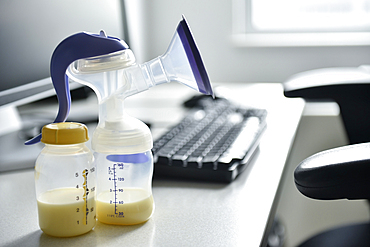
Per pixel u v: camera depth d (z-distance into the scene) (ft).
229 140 2.18
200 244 1.22
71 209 1.27
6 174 1.95
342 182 1.16
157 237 1.28
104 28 3.23
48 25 2.54
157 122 2.91
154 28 5.73
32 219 1.44
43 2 2.48
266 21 5.95
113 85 1.34
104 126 1.39
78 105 3.44
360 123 3.13
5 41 2.15
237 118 2.77
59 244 1.24
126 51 1.33
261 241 1.23
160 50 5.78
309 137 4.57
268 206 1.50
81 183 1.29
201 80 1.33
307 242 2.64
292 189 4.75
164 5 5.66
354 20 5.74
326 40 5.43
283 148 2.26
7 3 2.16
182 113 3.23
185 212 1.47
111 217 1.37
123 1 3.52
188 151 1.98
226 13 5.62
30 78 2.38
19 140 2.41
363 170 1.14
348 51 5.44
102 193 1.40
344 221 4.81
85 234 1.32
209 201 1.57
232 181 1.79
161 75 1.39
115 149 1.34
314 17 5.83
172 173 1.85
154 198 1.62
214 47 5.74
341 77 3.34
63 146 1.30
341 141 4.49
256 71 5.72
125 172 1.38
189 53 1.29
